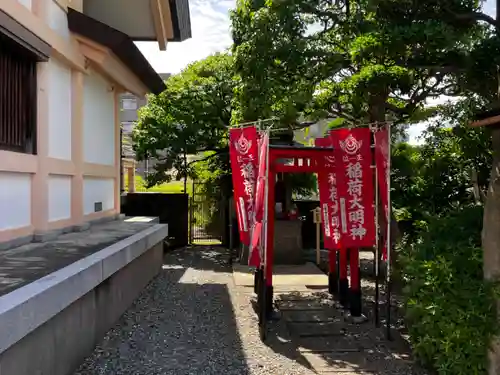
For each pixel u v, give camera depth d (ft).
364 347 17.20
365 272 30.96
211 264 34.42
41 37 18.30
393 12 18.16
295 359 15.90
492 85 17.21
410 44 15.92
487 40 16.08
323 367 15.21
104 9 28.48
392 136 28.68
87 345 15.34
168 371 14.42
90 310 15.67
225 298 23.99
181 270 31.83
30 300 10.46
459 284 13.11
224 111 37.73
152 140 37.63
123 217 31.07
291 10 19.49
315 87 23.53
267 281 20.63
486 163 22.13
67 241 19.76
